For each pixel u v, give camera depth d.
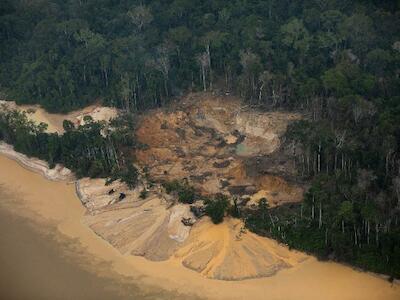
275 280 147.25
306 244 153.25
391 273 143.12
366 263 146.00
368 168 168.75
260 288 145.25
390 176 163.50
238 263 151.25
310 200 160.25
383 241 146.50
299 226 157.88
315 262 151.25
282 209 167.12
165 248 159.62
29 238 170.12
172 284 148.88
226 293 144.75
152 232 164.88
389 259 144.38
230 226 161.25
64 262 159.38
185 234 161.50
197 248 157.62
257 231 159.50
